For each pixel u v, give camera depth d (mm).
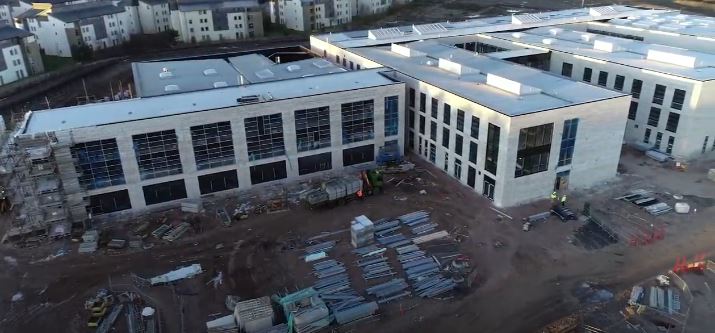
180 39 151875
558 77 66375
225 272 44375
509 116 50031
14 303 40969
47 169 48688
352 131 63438
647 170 63344
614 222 51250
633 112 71250
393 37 93938
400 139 66875
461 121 58031
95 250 48000
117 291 42125
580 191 57875
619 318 38344
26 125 52188
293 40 154750
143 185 55219
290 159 61094
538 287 41906
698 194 57000
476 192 57844
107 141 51969
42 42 129375
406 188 59281
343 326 38219
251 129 57688
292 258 46219
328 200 54281
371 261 45469
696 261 44562
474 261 45344
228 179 58938
